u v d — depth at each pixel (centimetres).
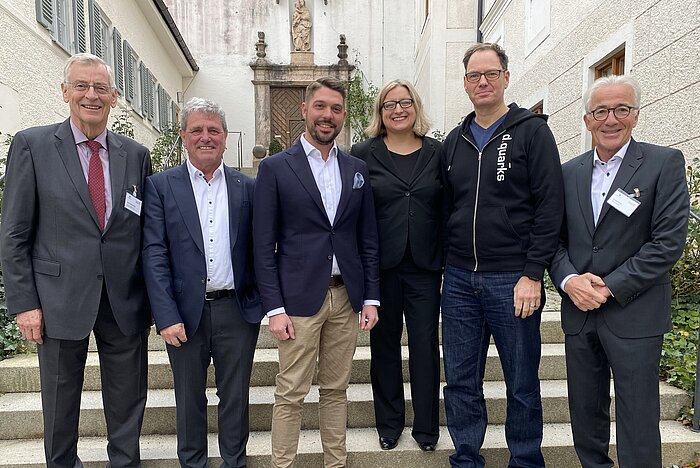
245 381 231
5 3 458
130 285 217
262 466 249
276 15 1393
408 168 239
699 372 262
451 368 233
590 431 210
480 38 988
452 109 1019
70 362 215
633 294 190
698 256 358
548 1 660
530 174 210
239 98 1392
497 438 268
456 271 229
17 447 261
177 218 220
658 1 422
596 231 200
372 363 255
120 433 229
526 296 206
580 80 570
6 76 462
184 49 1203
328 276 220
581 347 206
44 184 205
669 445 254
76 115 206
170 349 224
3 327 325
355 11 1391
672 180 189
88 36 660
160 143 797
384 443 254
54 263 205
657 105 425
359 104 1312
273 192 218
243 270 229
